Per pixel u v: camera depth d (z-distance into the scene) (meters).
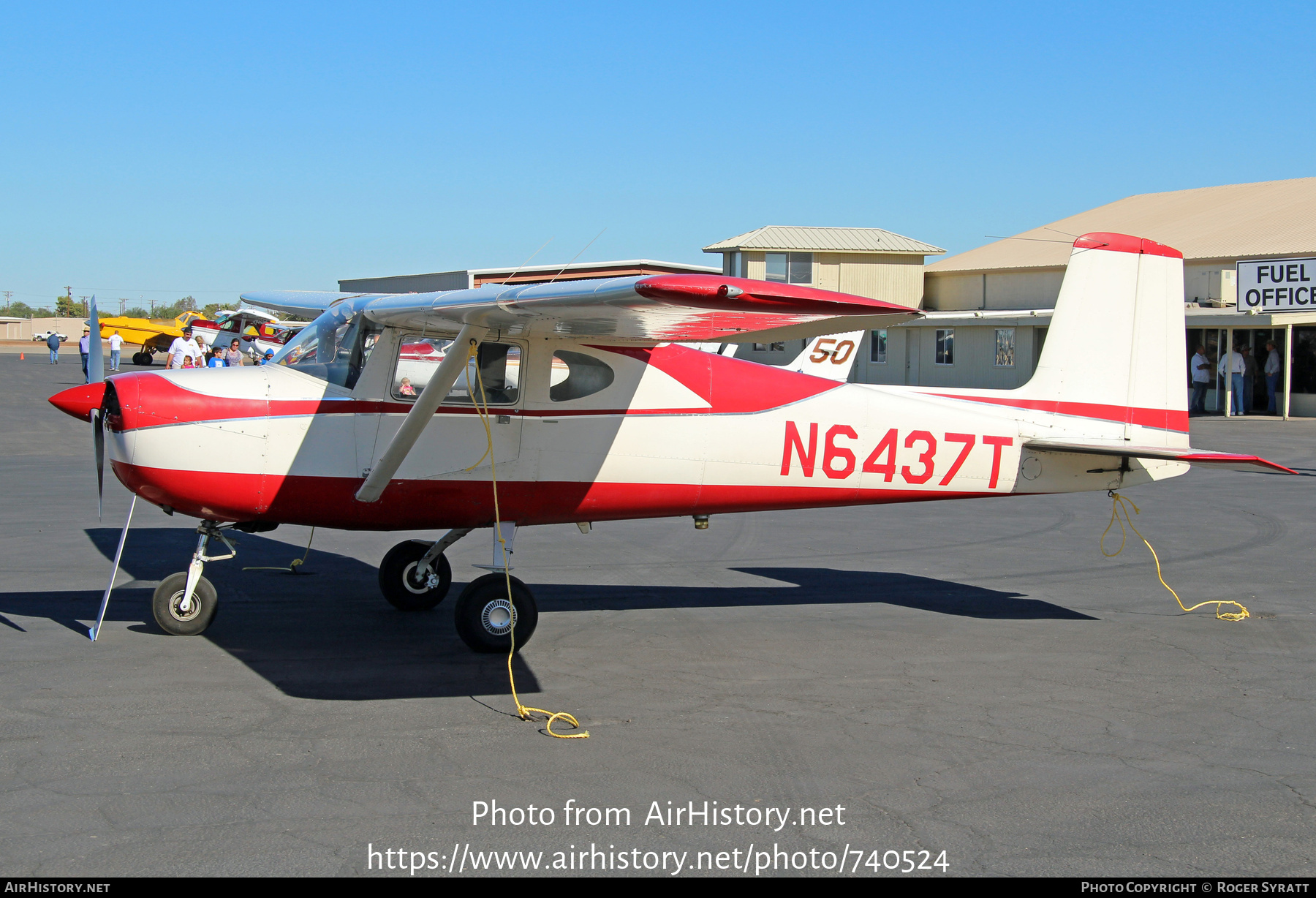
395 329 5.97
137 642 5.94
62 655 5.63
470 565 8.54
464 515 6.17
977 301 35.16
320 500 5.96
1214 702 5.14
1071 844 3.55
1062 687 5.37
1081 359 7.13
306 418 5.91
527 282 5.26
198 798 3.81
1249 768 4.25
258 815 3.67
